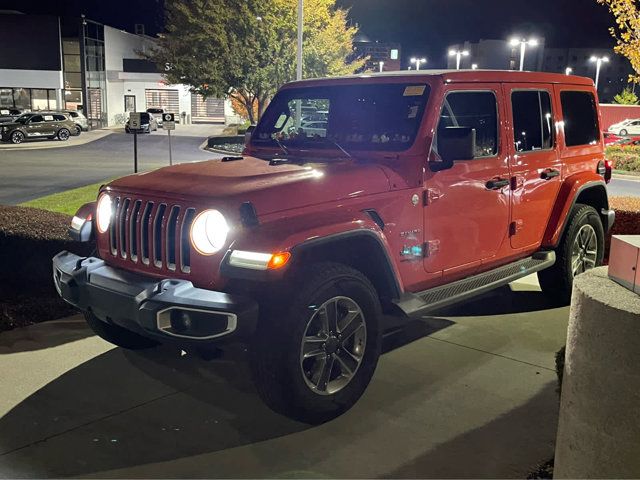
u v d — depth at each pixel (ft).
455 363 15.49
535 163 17.60
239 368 15.19
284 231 11.70
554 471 9.05
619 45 49.42
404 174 14.23
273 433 12.20
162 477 10.69
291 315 11.68
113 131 156.66
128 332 15.62
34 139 119.34
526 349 16.43
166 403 13.38
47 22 154.10
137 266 13.09
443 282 15.65
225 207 11.66
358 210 13.11
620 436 7.74
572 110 19.57
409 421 12.61
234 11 90.22
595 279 8.83
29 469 10.89
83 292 13.15
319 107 16.21
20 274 19.60
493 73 16.30
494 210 16.30
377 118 15.15
